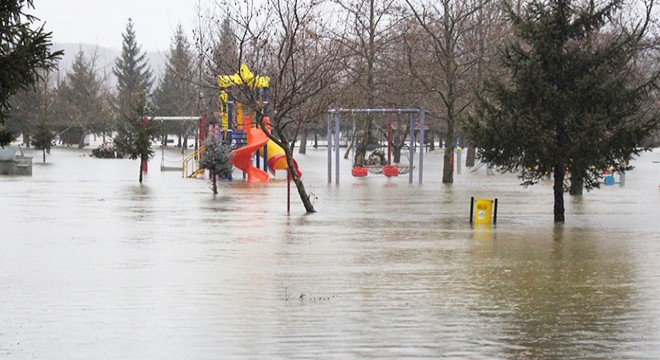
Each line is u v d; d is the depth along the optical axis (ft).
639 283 54.13
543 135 88.99
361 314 44.19
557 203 92.58
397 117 230.89
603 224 90.38
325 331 40.45
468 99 161.07
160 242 72.84
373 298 48.57
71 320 42.45
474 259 64.34
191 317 43.27
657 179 175.22
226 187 143.43
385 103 171.73
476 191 137.49
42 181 156.04
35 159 254.88
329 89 143.33
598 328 41.39
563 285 53.26
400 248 70.23
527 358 35.88
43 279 54.19
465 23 180.55
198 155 200.44
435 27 192.34
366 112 159.94
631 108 91.25
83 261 61.87
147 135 155.84
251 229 83.05
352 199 121.19
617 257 65.87
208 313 44.24
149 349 37.04
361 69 156.04
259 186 146.10
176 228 83.41
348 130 359.25
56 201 113.19
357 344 37.99
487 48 157.99
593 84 89.04
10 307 45.50
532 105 91.35
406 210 104.68
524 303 47.44
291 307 45.85
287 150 101.60
